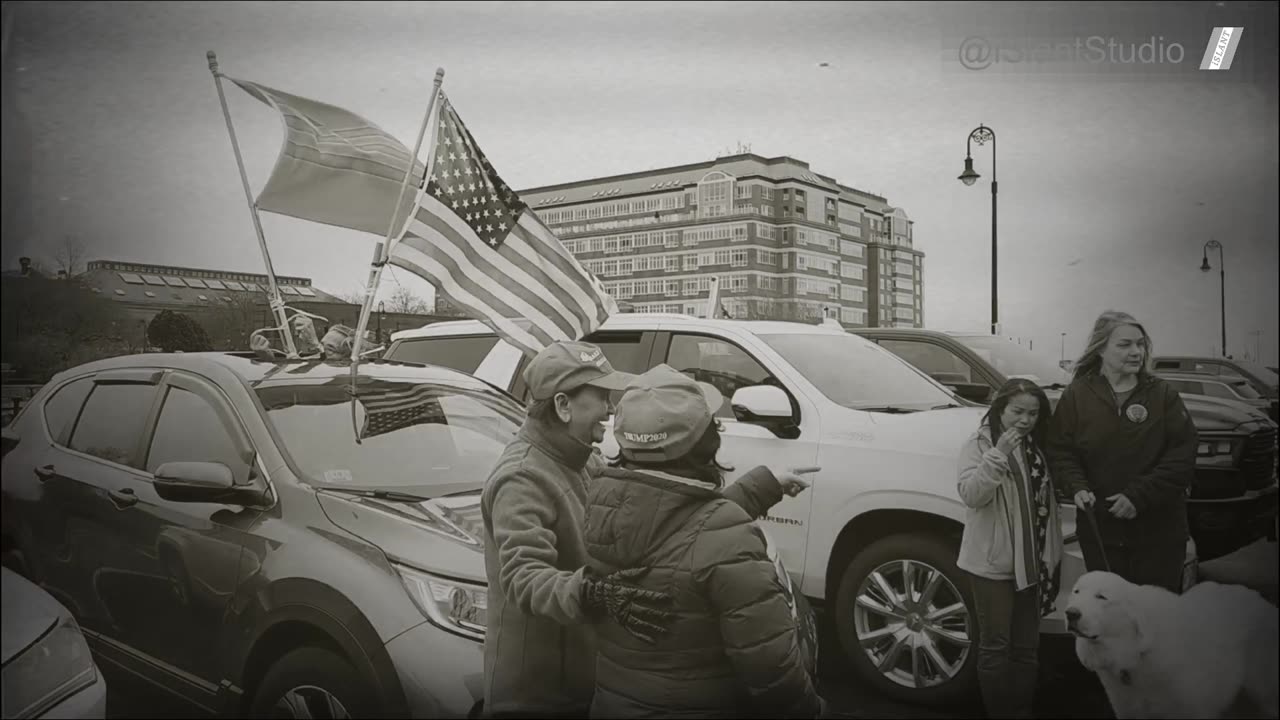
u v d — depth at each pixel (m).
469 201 3.82
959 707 3.45
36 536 3.51
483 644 2.30
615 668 1.77
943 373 5.57
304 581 2.53
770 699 1.63
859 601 3.70
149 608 3.02
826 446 3.89
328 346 4.43
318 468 2.96
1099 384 3.39
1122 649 3.16
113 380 3.60
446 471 3.20
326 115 4.63
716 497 1.67
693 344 4.54
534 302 3.92
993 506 3.27
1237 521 4.60
